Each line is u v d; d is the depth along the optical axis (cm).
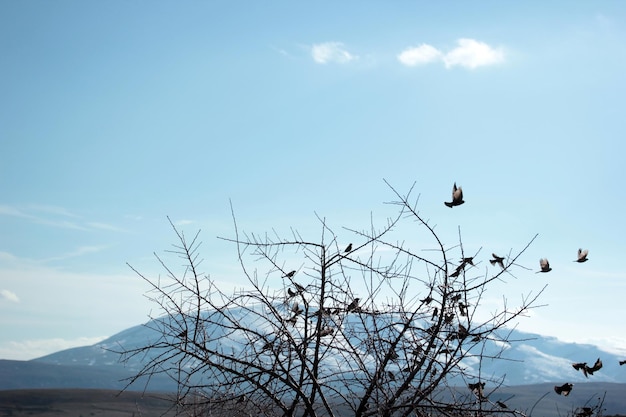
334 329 572
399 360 569
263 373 543
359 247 594
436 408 536
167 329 532
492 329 580
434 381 559
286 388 562
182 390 525
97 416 6794
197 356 520
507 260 594
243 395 531
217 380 534
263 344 546
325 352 572
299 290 575
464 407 547
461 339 565
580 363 607
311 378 539
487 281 595
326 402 529
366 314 572
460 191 596
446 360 568
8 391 10169
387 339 571
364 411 563
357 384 567
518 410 553
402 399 573
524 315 582
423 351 562
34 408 8769
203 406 521
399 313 582
